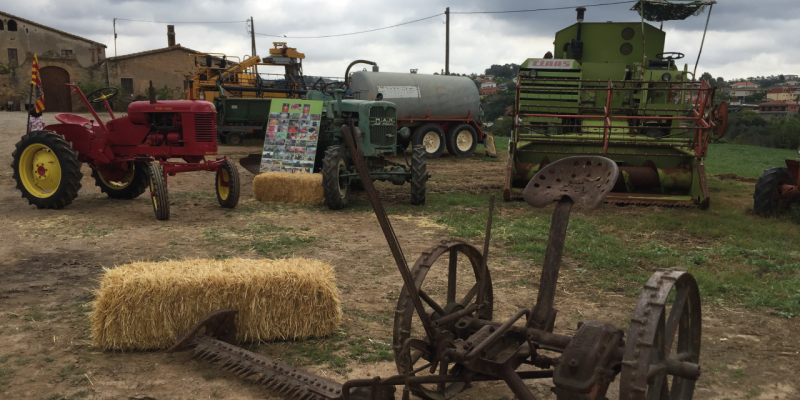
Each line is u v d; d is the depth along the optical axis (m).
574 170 2.87
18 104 34.41
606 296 4.94
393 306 4.61
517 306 4.66
